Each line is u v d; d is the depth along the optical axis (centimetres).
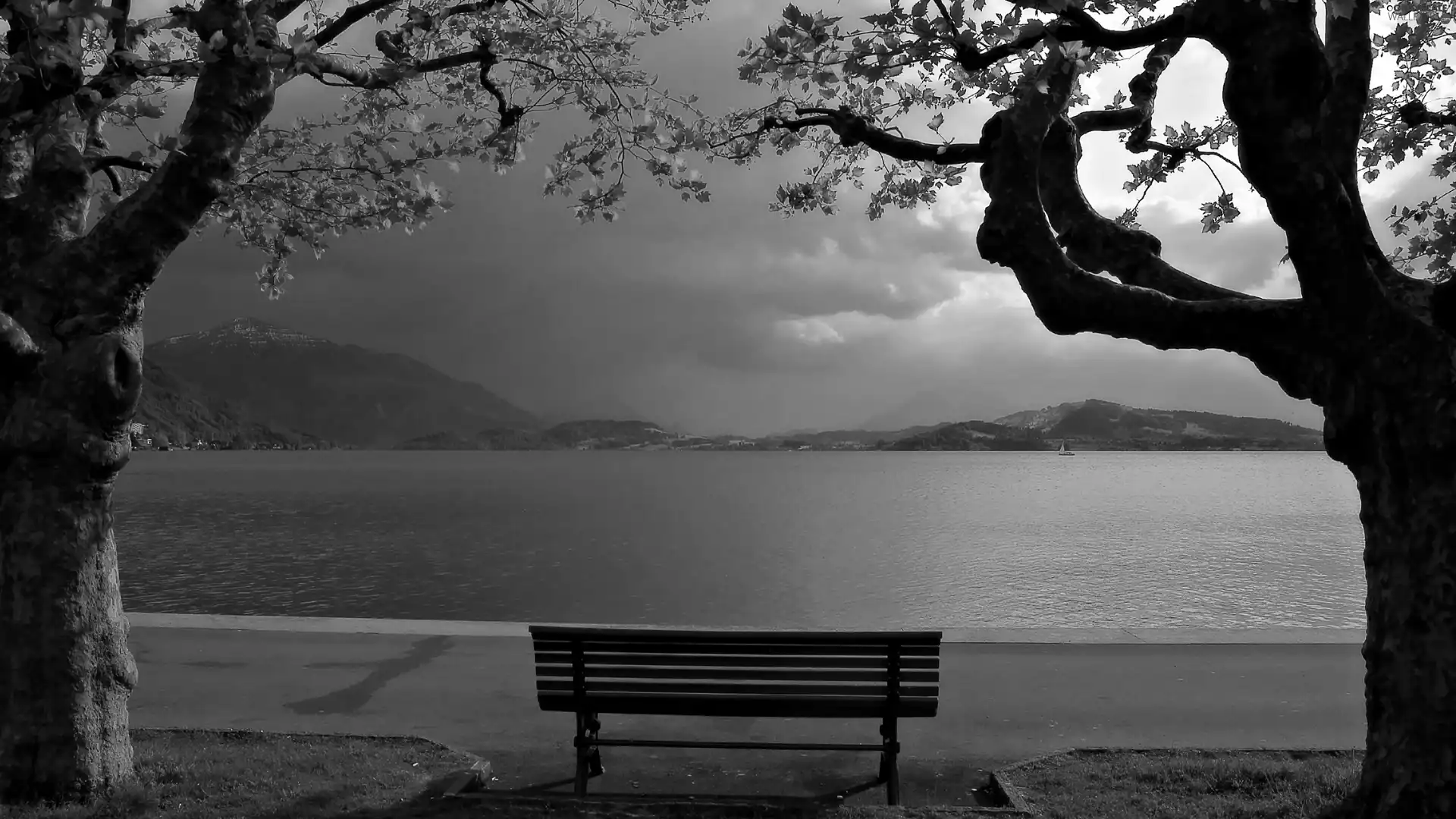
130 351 639
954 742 799
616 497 13500
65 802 620
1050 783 677
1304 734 805
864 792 691
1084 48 587
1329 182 494
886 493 14988
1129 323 557
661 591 4503
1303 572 4922
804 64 750
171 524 8475
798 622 3594
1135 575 4866
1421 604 523
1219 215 918
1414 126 901
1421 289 535
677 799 649
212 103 642
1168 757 735
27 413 617
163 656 1077
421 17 847
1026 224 570
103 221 638
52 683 623
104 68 654
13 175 668
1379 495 543
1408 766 526
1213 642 1116
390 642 1138
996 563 5478
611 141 960
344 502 11912
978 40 651
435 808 616
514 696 930
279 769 693
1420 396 518
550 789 693
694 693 646
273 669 1025
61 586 628
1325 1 553
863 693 641
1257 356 563
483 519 9162
